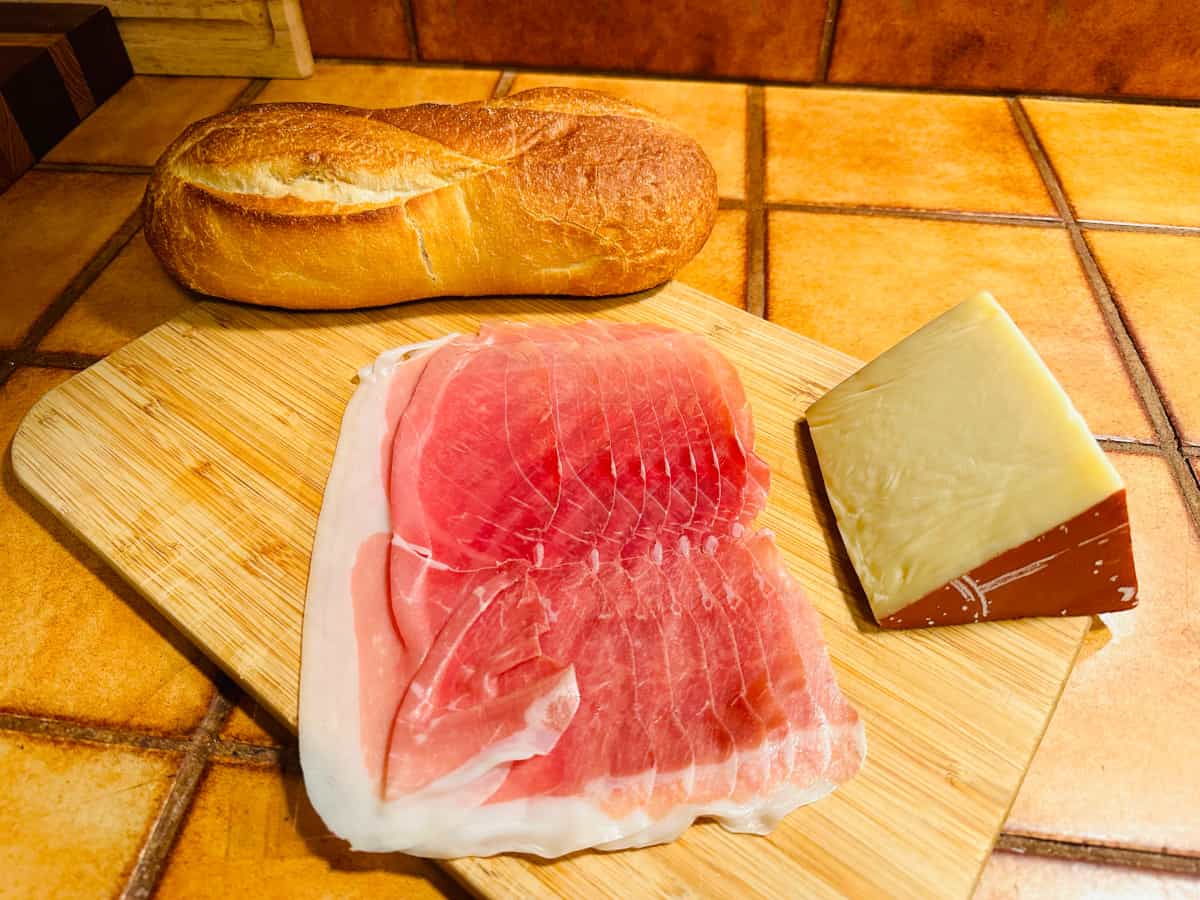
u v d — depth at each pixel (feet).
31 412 2.52
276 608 2.13
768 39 4.00
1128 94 4.09
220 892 1.80
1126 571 2.01
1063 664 2.08
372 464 2.32
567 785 1.81
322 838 1.88
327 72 4.16
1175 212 3.49
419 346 2.59
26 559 2.34
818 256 3.26
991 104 4.07
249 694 2.04
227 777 1.96
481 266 2.75
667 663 1.96
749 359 2.76
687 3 3.89
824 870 1.78
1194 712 2.11
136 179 3.51
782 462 2.49
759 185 3.56
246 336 2.77
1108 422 2.72
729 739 1.86
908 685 2.05
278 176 2.60
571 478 2.26
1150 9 3.75
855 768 1.87
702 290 3.11
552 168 2.66
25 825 1.87
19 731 2.01
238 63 4.06
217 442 2.48
